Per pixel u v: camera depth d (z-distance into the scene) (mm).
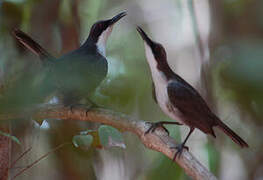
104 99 10523
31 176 11250
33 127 10555
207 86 12484
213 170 11359
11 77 8031
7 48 10922
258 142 12789
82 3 15125
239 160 13680
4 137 8398
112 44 15031
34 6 12570
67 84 8305
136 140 13516
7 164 8461
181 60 15586
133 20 17281
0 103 5781
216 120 9609
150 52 9688
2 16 11094
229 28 12812
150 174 10859
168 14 17328
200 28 13281
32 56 10594
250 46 6641
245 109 11539
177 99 9312
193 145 13148
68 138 10836
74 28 13031
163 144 7859
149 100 13383
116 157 12461
